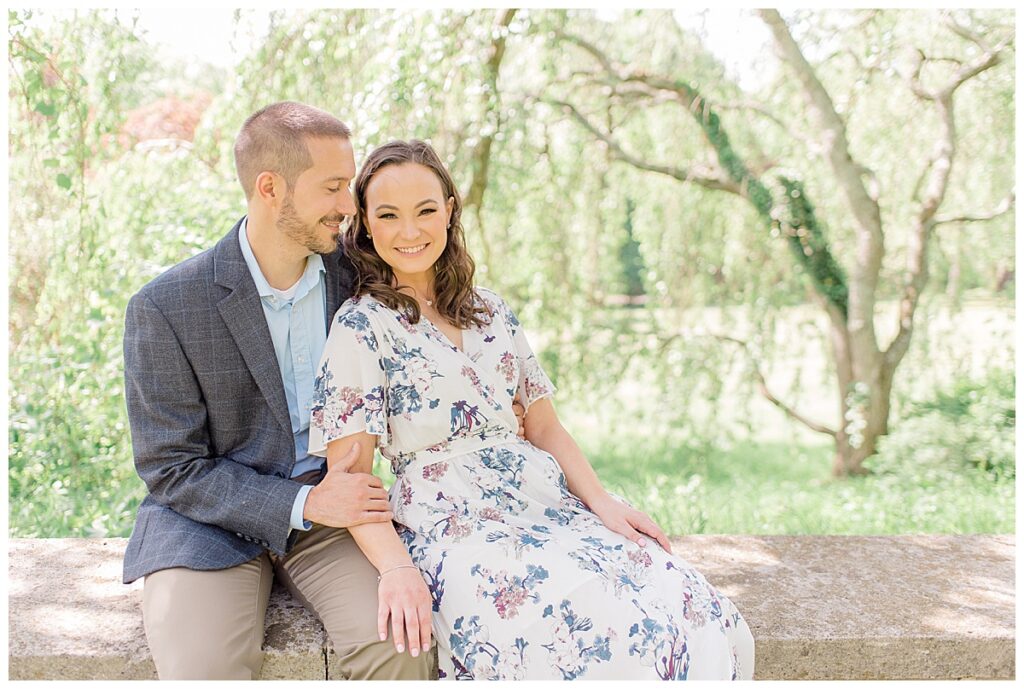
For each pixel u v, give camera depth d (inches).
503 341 72.6
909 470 190.4
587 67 203.8
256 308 68.6
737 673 65.1
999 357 206.1
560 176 206.8
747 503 175.3
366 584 65.2
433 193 67.5
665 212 223.9
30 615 73.0
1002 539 93.7
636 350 227.5
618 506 70.7
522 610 60.8
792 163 216.2
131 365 66.9
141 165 160.4
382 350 67.6
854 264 214.4
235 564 65.8
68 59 136.9
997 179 201.2
